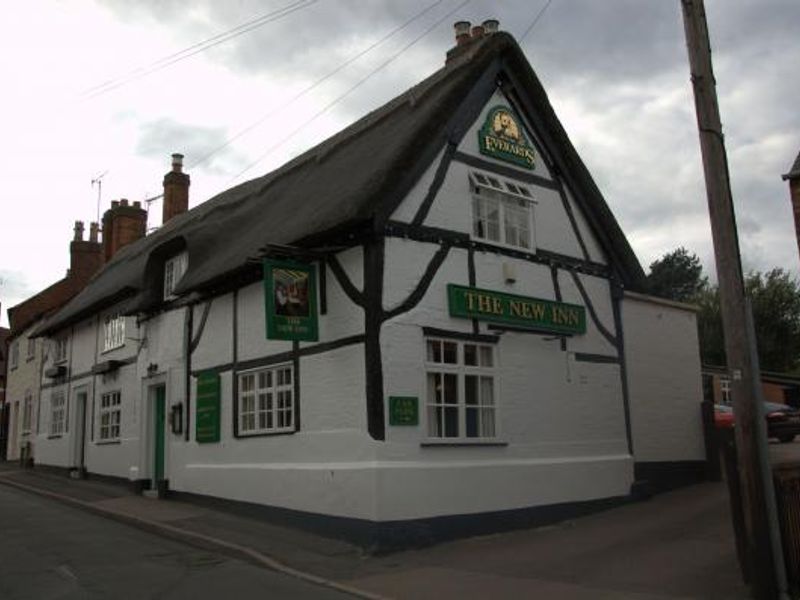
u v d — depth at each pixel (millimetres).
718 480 18188
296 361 13391
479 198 14312
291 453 13258
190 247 16453
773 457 18844
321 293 12953
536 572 9875
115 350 21391
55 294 31844
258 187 18906
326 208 12672
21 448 29375
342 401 12297
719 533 11875
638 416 16734
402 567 10414
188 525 13344
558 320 15008
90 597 8562
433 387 12758
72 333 25188
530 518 13555
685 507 14789
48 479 22750
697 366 18734
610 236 16891
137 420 19203
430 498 12047
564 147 16062
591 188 16453
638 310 17484
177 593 8820
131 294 20500
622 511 14945
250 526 13188
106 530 13508
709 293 50312
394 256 12461
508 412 13797
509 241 14805
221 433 15336
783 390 35625
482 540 12375
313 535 12336
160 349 18188
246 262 13508
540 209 15562
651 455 16844
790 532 8523
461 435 12984
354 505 11742
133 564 10492
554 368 14961
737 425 8570
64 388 25266
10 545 11797
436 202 13336
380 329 12023
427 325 12703
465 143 14148
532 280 14914
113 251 29203
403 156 12641
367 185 12227
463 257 13617
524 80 15359
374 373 11852
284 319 12398
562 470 14430
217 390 15555
